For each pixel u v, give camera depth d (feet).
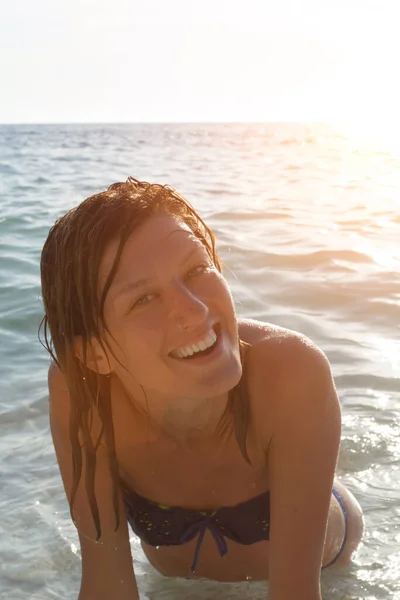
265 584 7.79
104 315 5.38
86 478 6.31
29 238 24.62
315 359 6.02
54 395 6.47
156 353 5.28
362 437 10.27
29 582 7.91
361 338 14.14
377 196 37.27
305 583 6.22
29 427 11.36
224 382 5.25
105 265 5.30
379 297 16.49
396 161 67.31
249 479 6.52
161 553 7.48
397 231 25.13
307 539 6.15
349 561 7.95
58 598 7.64
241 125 263.29
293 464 6.04
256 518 6.70
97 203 5.40
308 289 17.24
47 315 5.82
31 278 19.17
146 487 6.72
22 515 9.09
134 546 8.71
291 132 162.71
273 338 6.19
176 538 6.90
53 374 6.47
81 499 6.56
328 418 6.00
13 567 8.14
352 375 12.39
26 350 14.39
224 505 6.70
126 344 5.37
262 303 16.33
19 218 28.63
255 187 42.57
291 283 17.75
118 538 6.71
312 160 68.80
